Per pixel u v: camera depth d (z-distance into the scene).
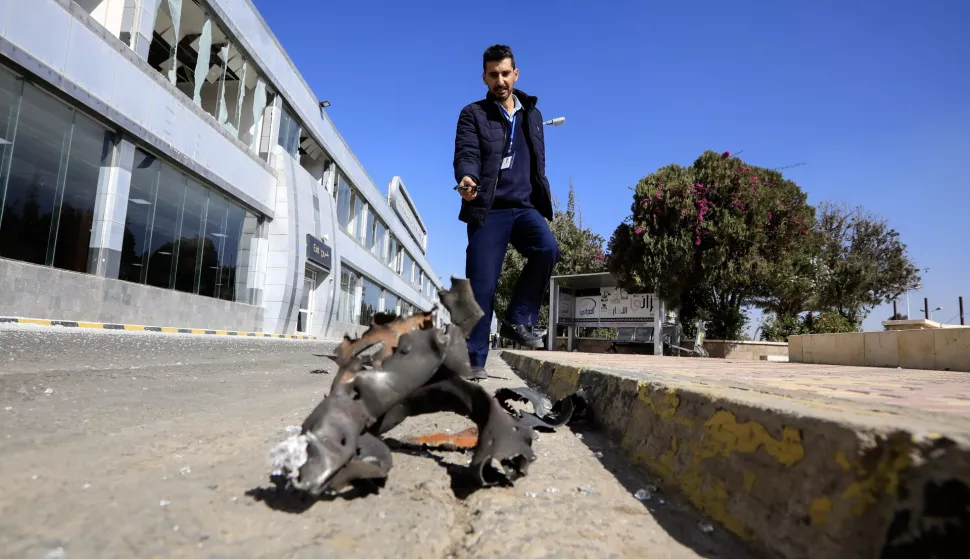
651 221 17.67
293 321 21.23
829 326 18.09
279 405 2.93
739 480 1.29
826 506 0.99
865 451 0.95
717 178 16.98
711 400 1.57
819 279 19.94
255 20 18.42
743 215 16.52
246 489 1.41
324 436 1.27
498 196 3.85
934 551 0.77
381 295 39.81
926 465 0.82
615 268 18.91
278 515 1.25
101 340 7.81
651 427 1.94
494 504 1.41
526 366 6.41
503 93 3.90
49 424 2.04
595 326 20.64
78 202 11.51
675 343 18.03
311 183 23.50
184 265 15.34
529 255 3.99
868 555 0.86
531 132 3.99
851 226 26.78
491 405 1.56
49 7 10.15
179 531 1.13
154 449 1.77
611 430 2.37
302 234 21.67
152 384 3.56
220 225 17.20
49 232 10.83
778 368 6.36
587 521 1.32
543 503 1.44
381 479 1.51
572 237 33.69
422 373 1.48
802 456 1.11
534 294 4.04
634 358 9.30
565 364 4.13
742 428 1.37
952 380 3.96
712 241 16.70
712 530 1.26
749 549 1.14
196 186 15.70
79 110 11.23
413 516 1.30
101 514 1.18
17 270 9.82
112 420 2.21
